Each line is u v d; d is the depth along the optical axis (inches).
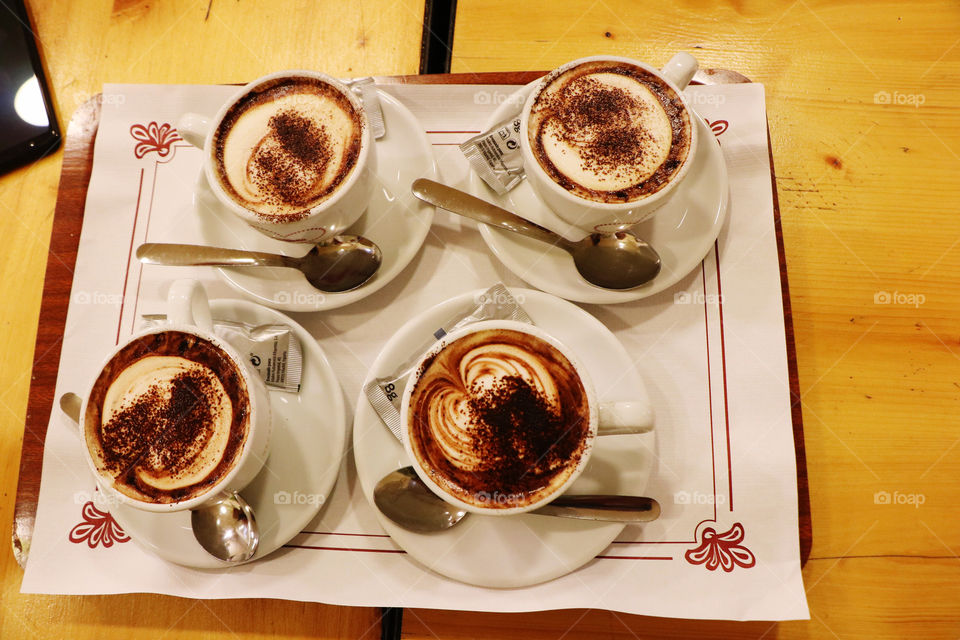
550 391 14.5
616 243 16.6
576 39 19.5
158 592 15.7
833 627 16.2
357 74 19.6
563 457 14.2
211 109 18.6
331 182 15.7
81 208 18.4
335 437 15.7
